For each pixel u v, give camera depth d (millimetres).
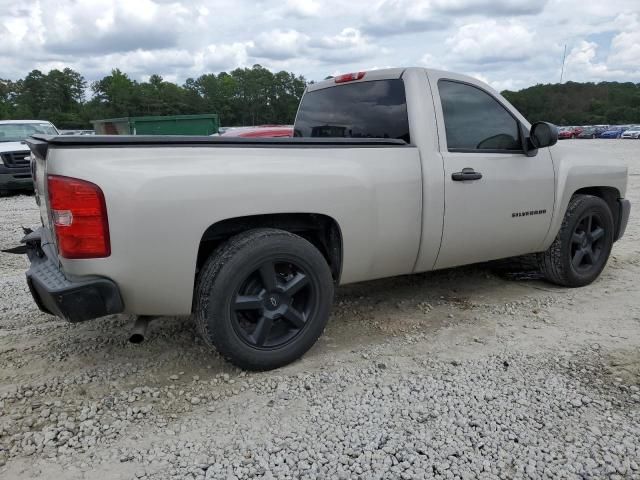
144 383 3150
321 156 3316
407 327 3959
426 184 3703
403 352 3547
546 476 2338
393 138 3869
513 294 4680
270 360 3225
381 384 3119
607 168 4953
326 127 4469
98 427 2715
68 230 2666
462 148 3957
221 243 3209
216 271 3002
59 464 2439
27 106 100938
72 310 2730
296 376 3225
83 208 2637
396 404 2902
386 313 4230
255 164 3055
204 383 3148
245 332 3170
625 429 2656
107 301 2795
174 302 2963
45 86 108125
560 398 2941
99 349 3588
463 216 3928
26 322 4090
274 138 3184
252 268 3066
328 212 3305
